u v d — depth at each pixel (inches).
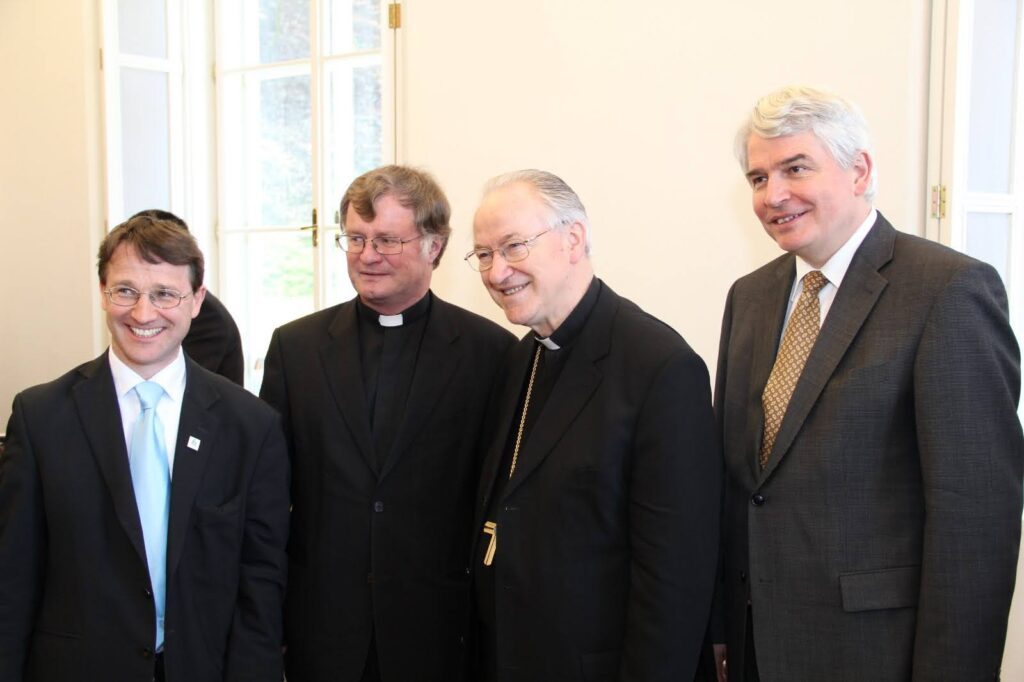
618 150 106.0
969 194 89.4
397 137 126.1
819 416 55.8
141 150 161.9
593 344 59.4
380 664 69.1
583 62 107.9
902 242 57.1
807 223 56.0
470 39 117.4
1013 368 52.6
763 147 56.7
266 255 161.8
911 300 53.8
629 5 103.8
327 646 69.2
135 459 63.4
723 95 98.0
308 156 154.9
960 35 85.7
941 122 87.3
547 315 59.7
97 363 66.0
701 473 55.2
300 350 75.1
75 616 60.4
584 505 56.6
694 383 55.9
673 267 103.1
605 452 55.7
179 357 66.9
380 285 71.2
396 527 69.9
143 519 62.8
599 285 62.6
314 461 71.6
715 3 97.8
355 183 72.1
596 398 57.6
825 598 55.2
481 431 74.0
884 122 88.7
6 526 61.1
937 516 51.1
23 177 168.9
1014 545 51.5
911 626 53.6
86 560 60.8
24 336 172.2
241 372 106.4
